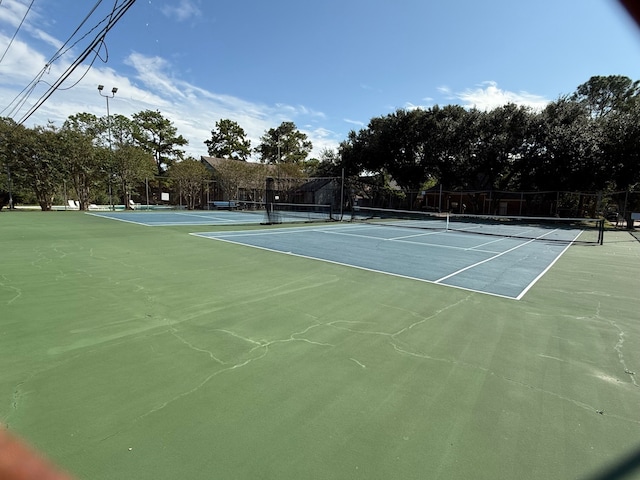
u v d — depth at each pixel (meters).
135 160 30.73
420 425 2.18
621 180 25.19
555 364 3.07
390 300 4.97
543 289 5.86
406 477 1.74
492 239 14.30
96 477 1.68
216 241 10.58
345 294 5.20
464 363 3.06
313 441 2.00
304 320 4.03
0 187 25.88
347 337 3.57
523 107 28.88
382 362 3.04
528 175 29.02
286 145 58.00
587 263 8.72
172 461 1.80
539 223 26.55
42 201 26.73
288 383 2.64
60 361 2.88
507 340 3.60
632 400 2.51
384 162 36.09
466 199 34.59
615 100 40.09
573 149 25.80
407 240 12.78
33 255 7.56
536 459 1.89
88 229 13.02
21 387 2.47
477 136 30.69
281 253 8.77
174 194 39.47
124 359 2.95
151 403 2.33
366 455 1.90
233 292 5.13
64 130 27.19
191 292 5.05
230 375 2.73
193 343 3.31
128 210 28.91
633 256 10.14
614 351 3.36
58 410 2.21
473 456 1.91
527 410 2.37
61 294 4.77
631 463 1.86
